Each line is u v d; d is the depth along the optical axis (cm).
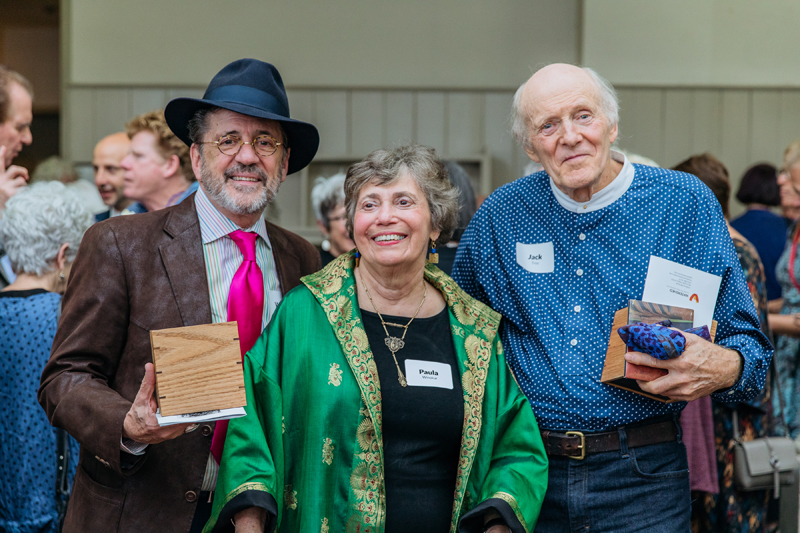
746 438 273
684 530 204
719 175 294
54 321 229
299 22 604
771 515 285
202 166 206
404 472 190
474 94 610
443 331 206
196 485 190
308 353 193
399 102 610
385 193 196
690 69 596
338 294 201
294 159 232
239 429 184
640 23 593
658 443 203
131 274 195
